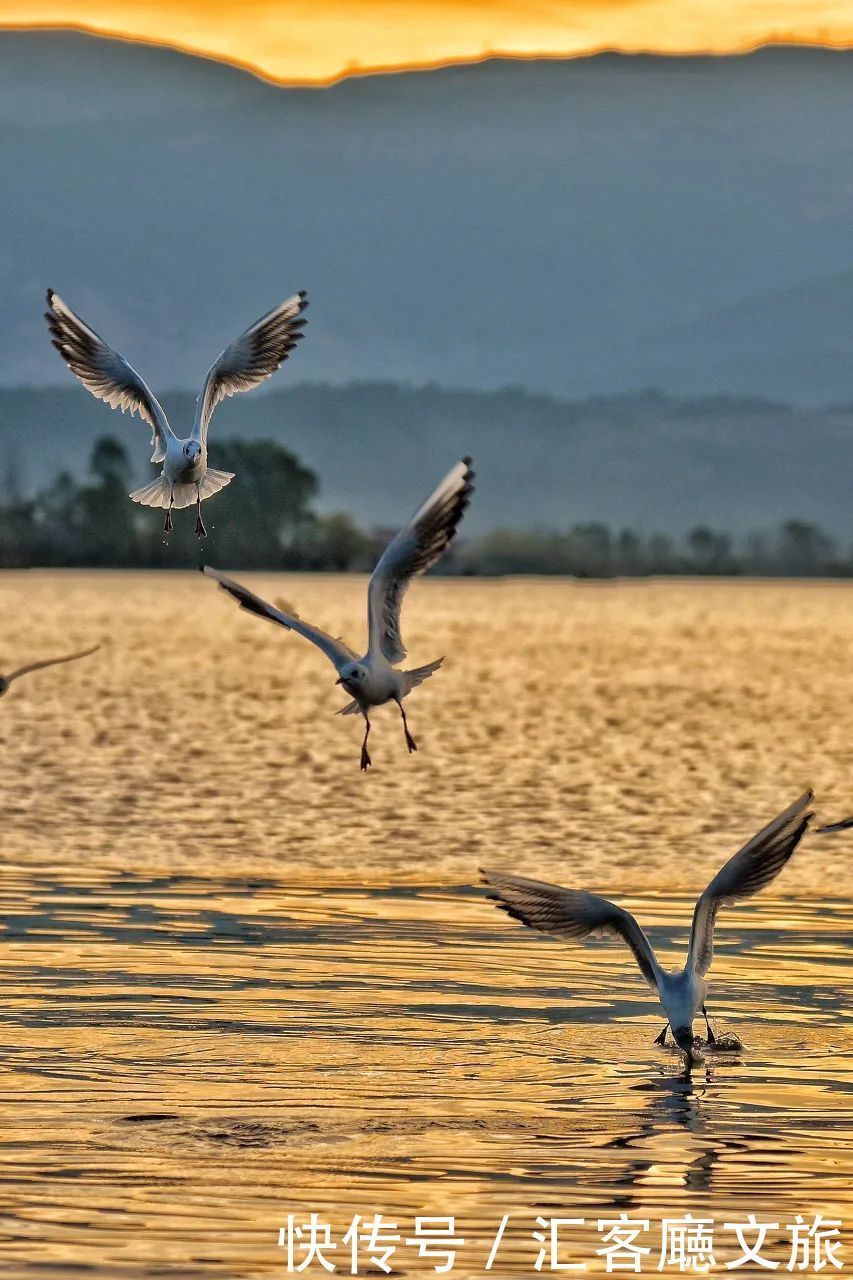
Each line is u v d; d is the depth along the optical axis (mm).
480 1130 13344
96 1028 15727
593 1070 14781
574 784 31562
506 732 39812
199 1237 11352
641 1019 16297
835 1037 15750
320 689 50094
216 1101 13891
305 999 16734
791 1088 14383
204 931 19500
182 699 46188
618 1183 12359
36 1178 12266
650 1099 14047
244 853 24453
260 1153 12789
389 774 32406
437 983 17438
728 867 15023
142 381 17188
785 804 29625
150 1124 13359
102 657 59969
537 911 14695
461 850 24844
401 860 24062
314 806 28547
